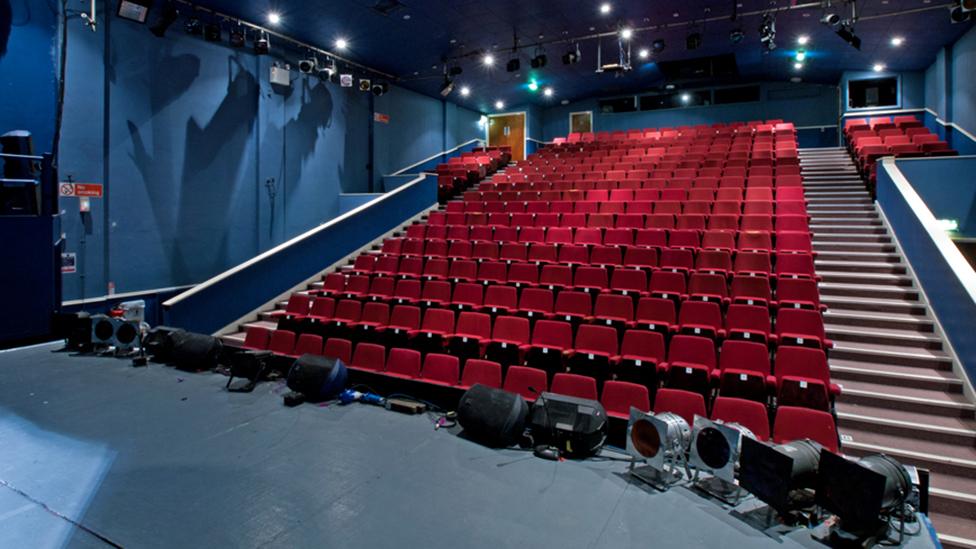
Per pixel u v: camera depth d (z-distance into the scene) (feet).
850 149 38.19
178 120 29.94
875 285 21.44
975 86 33.06
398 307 21.81
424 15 32.78
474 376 17.28
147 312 28.66
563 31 36.24
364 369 19.07
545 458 13.61
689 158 37.65
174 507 11.09
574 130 61.52
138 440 14.40
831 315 19.80
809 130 51.93
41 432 14.85
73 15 25.09
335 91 40.52
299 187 37.55
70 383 19.17
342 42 36.32
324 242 30.37
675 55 43.06
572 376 15.83
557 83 51.31
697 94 56.08
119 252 27.40
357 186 42.75
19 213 22.50
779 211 26.55
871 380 16.75
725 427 11.68
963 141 34.68
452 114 54.65
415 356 18.66
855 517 9.78
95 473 12.54
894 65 42.93
